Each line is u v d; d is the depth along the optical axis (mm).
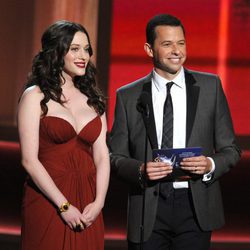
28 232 12883
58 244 12750
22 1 33000
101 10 31953
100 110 13344
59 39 12766
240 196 28125
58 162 12836
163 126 13617
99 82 32031
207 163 13336
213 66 32125
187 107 13656
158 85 13781
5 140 33469
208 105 13766
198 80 13922
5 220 24422
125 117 13977
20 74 33312
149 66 32031
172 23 13445
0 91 33406
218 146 13961
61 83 13000
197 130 13641
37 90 12781
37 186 12641
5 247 21562
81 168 12984
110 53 32062
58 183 12805
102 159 13305
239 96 32281
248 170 30688
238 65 32125
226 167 13609
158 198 13562
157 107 13734
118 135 14023
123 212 25531
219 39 32000
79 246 12891
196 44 32000
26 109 12703
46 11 32812
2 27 33156
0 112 33438
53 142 12797
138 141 13773
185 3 31734
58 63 12828
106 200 26828
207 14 31844
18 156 31828
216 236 23156
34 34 33031
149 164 13000
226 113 13984
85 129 12977
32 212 12828
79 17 32312
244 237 23219
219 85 14000
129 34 32000
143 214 13172
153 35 13570
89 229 13047
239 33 31938
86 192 13023
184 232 13648
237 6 31812
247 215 25891
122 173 13688
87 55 12961
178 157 13000
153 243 13711
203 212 13562
